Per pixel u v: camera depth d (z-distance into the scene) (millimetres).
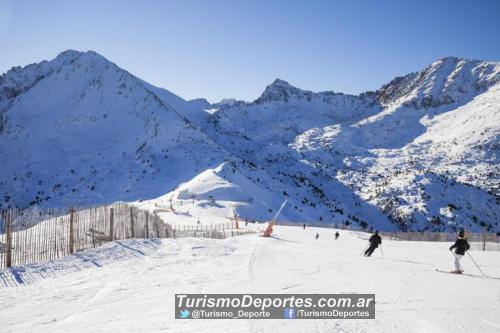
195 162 179625
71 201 159500
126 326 7906
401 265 17016
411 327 7703
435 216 188875
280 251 22562
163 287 11703
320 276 13578
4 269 15125
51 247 20516
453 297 10438
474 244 39000
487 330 7594
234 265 16250
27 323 8297
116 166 196125
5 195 180000
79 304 9812
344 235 53594
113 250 20203
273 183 198500
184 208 98000
